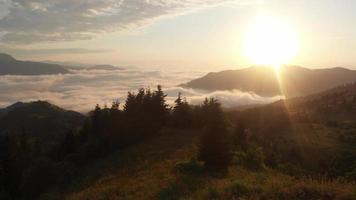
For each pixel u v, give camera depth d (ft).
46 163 134.72
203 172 84.28
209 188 46.65
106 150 175.63
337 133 249.55
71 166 135.44
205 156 90.02
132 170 102.63
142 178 82.79
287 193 39.06
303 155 173.17
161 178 78.48
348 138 214.90
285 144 210.38
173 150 135.64
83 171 129.70
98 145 174.70
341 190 37.73
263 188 42.70
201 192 47.14
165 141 168.55
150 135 192.75
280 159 130.52
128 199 58.70
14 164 151.02
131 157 134.10
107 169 118.62
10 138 164.14
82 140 212.23
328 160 146.30
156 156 125.29
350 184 40.96
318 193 38.06
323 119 374.02
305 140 227.61
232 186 45.14
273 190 40.73
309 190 38.93
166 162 106.01
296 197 37.93
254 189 42.73
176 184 64.44
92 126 214.28
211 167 89.20
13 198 136.98
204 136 91.66
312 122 311.27
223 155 89.40
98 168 127.65
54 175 126.72
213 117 93.45
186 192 53.67
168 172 86.38
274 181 47.06
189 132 201.05
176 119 219.00
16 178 144.87
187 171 85.56
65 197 81.41
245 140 144.87
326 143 208.64
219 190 44.91
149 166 102.94
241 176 71.87
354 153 139.03
